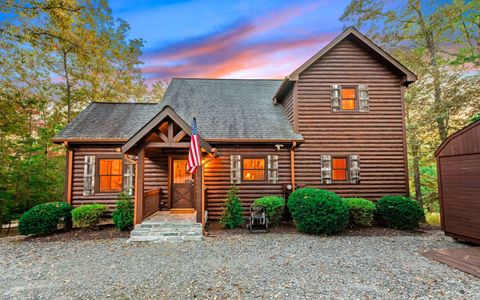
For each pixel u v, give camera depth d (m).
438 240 6.62
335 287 3.78
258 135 9.30
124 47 18.33
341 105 9.80
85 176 9.00
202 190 7.40
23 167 10.98
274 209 8.13
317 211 7.16
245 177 9.70
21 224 7.21
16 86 12.19
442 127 11.84
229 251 5.72
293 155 9.52
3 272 4.59
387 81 9.98
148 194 7.91
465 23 11.94
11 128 11.50
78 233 7.69
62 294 3.65
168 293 3.64
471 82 10.83
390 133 9.76
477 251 5.44
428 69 12.20
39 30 10.64
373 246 6.08
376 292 3.61
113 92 18.59
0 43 10.89
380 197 9.49
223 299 3.43
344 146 9.65
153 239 6.74
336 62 9.98
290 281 4.02
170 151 9.49
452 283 3.91
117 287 3.87
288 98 10.56
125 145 6.88
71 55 15.52
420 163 13.93
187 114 10.30
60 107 16.17
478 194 5.84
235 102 11.41
